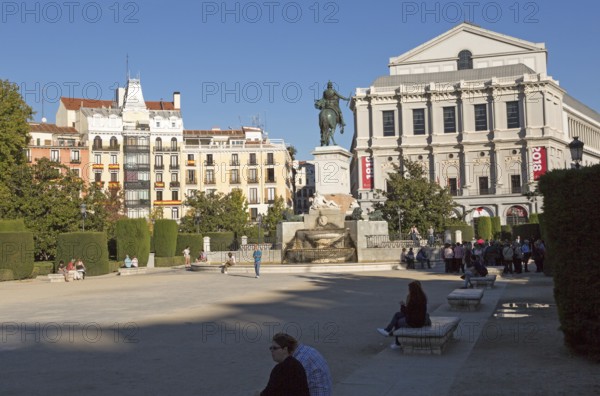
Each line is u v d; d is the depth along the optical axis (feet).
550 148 338.13
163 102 384.88
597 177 37.11
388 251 141.79
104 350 43.62
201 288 94.79
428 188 223.51
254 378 34.78
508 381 32.35
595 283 36.91
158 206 343.46
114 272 163.63
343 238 142.41
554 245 38.50
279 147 354.33
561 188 38.09
